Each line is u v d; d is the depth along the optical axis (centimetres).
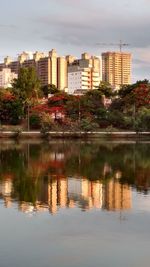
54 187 4788
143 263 2534
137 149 10556
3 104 16850
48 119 15975
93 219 3359
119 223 3256
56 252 2677
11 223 3244
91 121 16512
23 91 18562
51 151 9888
